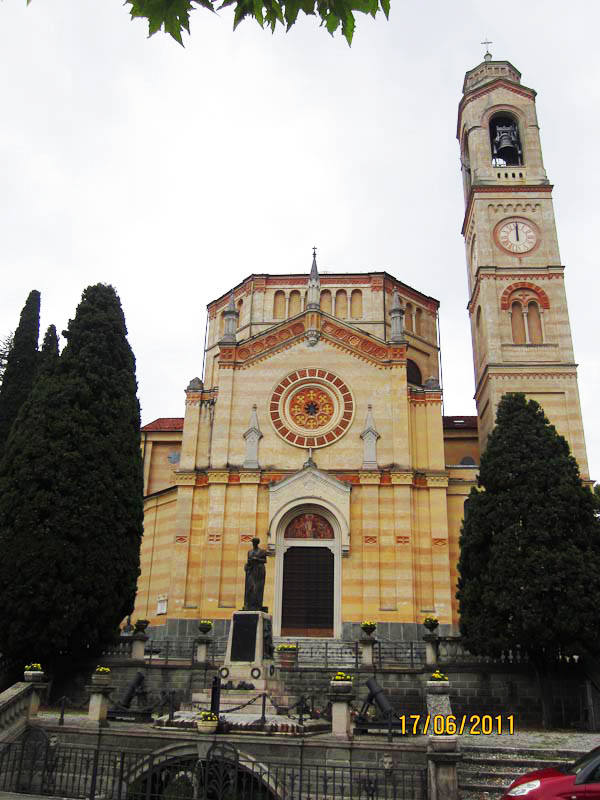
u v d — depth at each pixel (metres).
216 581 39.31
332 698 20.27
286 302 55.62
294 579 40.00
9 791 19.08
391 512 40.19
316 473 41.06
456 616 39.31
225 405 43.62
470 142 53.06
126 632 42.72
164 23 6.55
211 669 30.09
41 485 31.89
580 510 30.59
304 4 6.73
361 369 43.94
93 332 36.94
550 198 49.81
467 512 33.88
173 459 52.22
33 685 22.36
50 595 29.55
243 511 40.69
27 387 42.62
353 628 37.97
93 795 17.30
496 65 55.72
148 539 45.28
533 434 32.91
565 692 28.53
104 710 22.06
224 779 18.16
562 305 46.78
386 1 6.62
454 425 52.00
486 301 47.25
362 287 55.53
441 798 17.12
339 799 18.31
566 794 12.84
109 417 34.91
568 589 28.23
